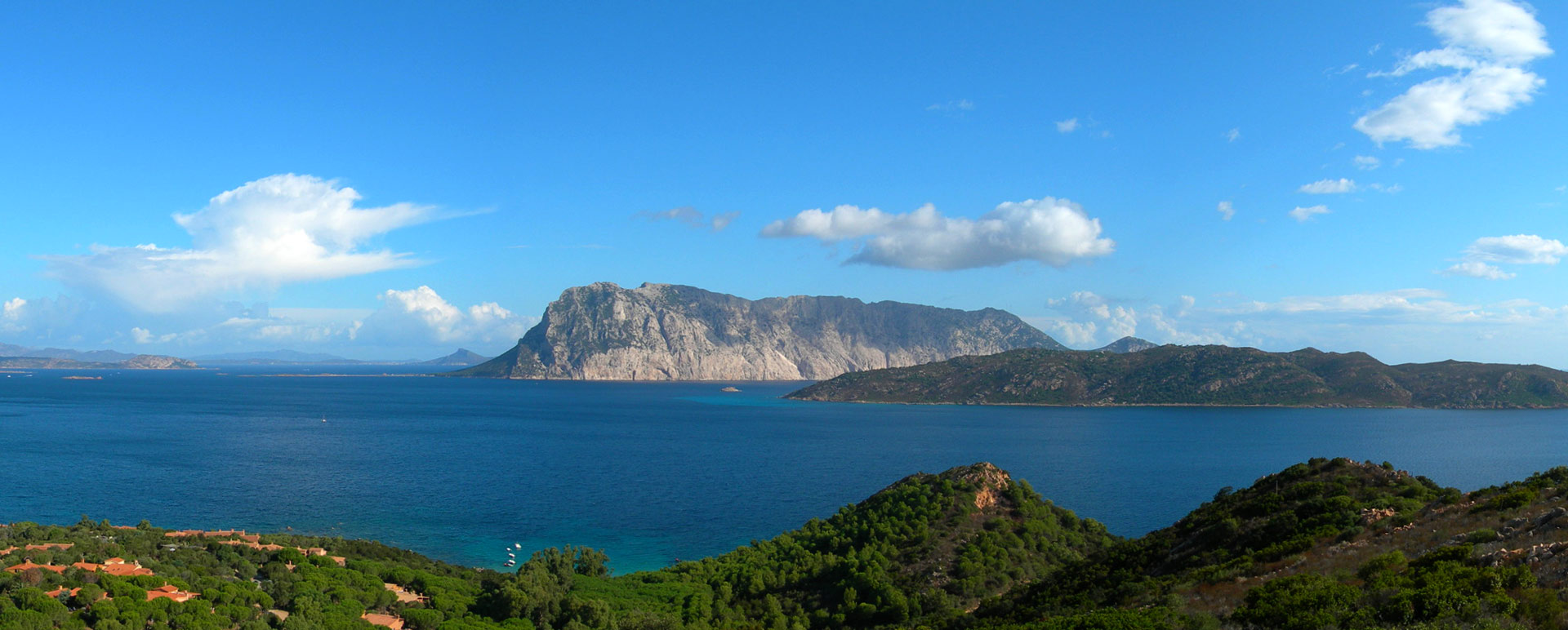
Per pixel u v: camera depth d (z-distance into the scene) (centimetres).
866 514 9662
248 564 7838
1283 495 6950
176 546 8431
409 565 9338
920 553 8375
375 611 7044
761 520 14475
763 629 6938
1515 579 3588
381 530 13112
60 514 13650
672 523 14100
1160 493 17812
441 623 6775
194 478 17775
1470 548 4212
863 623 7269
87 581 6328
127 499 15100
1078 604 6044
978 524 8981
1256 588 4716
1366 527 5647
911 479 10456
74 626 5450
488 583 8194
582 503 15938
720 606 7688
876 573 7931
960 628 6362
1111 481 19638
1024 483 10056
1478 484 19238
